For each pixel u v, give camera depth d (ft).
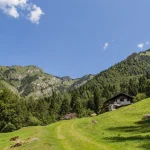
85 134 153.38
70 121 248.52
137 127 163.32
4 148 134.00
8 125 341.82
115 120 206.80
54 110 642.63
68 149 108.37
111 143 116.06
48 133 165.27
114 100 443.32
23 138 156.15
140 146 103.19
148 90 488.02
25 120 490.49
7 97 359.46
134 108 236.02
